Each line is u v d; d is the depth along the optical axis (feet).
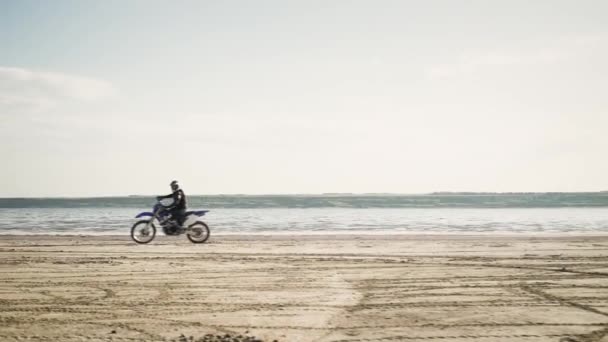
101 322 17.78
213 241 47.93
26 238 51.83
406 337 15.78
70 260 33.78
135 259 34.24
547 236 53.67
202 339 15.61
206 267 30.45
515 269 29.43
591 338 15.57
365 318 18.17
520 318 18.01
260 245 43.70
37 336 16.10
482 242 46.01
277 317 18.39
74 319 18.21
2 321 17.94
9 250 40.11
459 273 28.04
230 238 51.42
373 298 21.58
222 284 24.91
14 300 21.36
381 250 39.40
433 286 24.26
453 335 15.93
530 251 38.58
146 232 46.57
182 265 31.22
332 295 22.22
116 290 23.44
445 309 19.48
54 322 17.80
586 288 23.58
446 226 73.56
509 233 59.36
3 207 238.89
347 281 25.68
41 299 21.57
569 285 24.34
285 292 22.89
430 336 15.85
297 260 33.47
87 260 33.73
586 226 72.18
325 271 28.91
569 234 57.36
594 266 30.53
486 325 17.11
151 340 15.60
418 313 18.85
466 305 20.16
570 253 37.17
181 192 46.88
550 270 28.99
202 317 18.39
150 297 21.89
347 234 57.82
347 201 292.81
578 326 16.92
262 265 31.14
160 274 27.86
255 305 20.30
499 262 32.40
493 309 19.43
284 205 224.94
